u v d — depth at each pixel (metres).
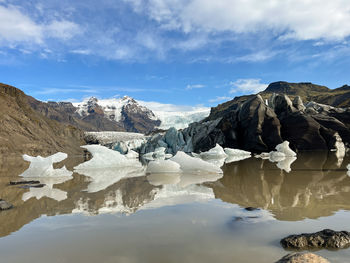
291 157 19.95
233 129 33.38
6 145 33.03
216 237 3.01
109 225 3.55
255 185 7.06
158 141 41.06
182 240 2.93
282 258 2.28
